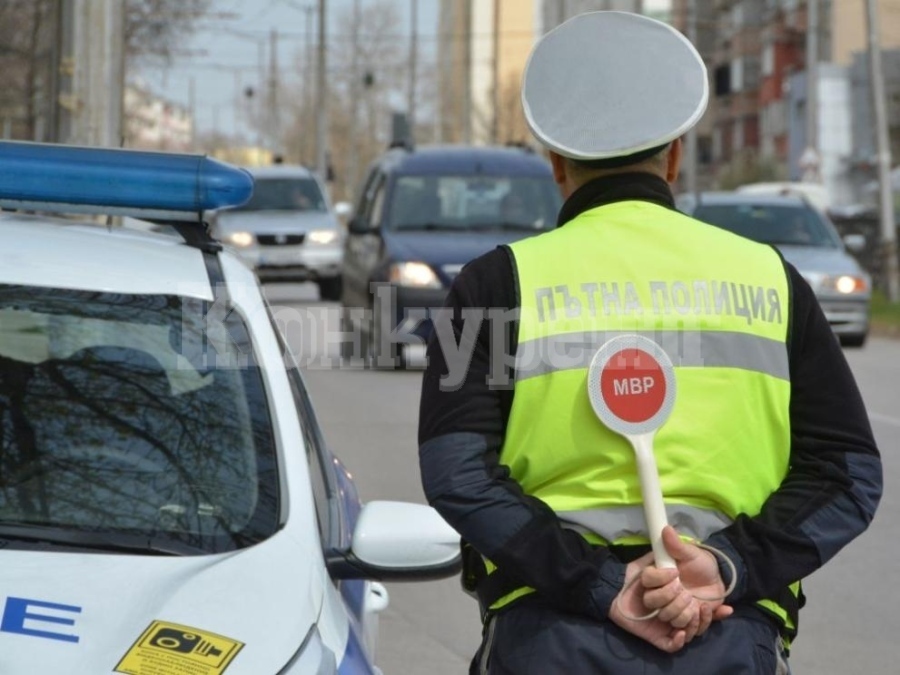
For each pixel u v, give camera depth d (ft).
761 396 17.26
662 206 18.03
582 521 16.93
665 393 16.90
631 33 18.07
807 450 17.44
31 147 22.71
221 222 152.15
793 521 16.96
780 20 402.52
